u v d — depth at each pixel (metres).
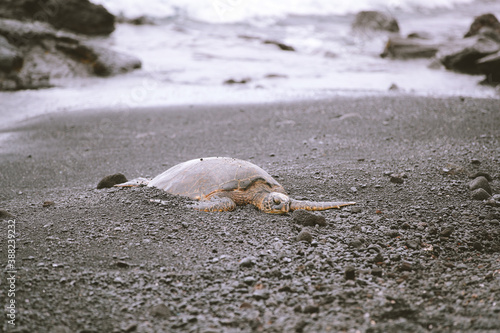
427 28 18.88
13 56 9.49
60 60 10.55
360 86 9.41
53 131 6.47
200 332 3.02
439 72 11.22
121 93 9.11
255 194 4.07
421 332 2.99
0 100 8.44
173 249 3.57
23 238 3.65
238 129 6.30
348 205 4.11
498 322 3.00
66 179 4.93
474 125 5.79
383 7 23.33
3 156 5.59
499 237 3.69
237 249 3.58
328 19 20.62
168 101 8.29
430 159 4.88
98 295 3.22
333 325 3.04
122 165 5.27
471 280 3.29
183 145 5.84
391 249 3.59
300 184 4.46
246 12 20.44
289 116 6.72
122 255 3.50
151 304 3.18
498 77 9.49
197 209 3.96
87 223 3.83
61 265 3.41
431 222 3.88
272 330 3.03
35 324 3.05
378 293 3.22
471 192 4.25
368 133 5.80
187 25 18.20
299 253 3.53
